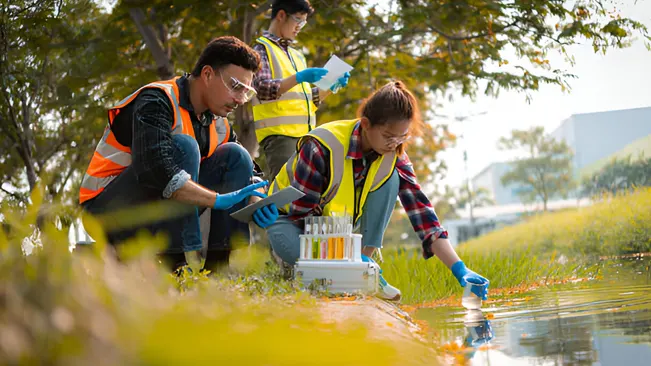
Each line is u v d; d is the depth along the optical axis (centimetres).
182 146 327
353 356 77
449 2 847
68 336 68
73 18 768
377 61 1051
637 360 178
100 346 68
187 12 816
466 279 351
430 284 453
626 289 398
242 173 361
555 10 825
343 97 1036
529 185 4191
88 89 854
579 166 3070
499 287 493
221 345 70
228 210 345
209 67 332
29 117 809
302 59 527
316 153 362
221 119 372
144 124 316
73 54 798
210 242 346
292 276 345
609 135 2550
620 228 966
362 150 363
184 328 73
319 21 848
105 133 342
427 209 379
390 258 596
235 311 121
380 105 336
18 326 67
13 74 749
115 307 78
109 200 321
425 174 1627
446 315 328
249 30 823
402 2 890
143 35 847
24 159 812
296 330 85
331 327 127
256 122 496
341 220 333
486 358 196
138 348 69
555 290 435
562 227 1465
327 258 329
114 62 841
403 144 375
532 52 907
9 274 83
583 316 282
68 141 880
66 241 100
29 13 683
